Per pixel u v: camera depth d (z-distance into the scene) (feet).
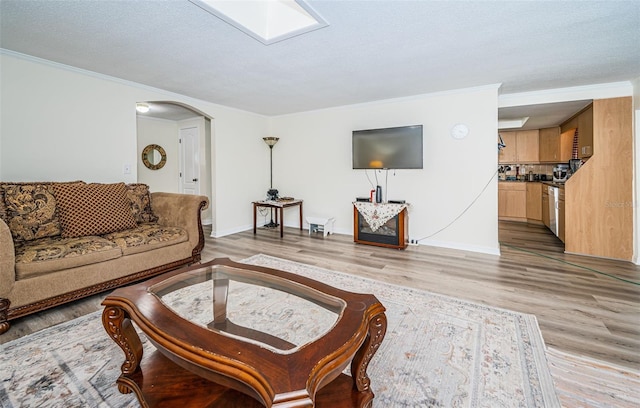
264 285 5.81
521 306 7.32
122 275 8.35
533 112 14.24
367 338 3.93
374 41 7.75
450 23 6.84
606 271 9.92
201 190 18.72
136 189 10.77
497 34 7.38
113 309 4.24
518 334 6.06
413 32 7.26
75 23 6.88
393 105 14.03
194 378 4.21
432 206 13.39
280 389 2.73
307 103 14.94
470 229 12.64
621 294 8.02
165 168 19.29
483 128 12.09
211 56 8.77
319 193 16.83
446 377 4.81
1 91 8.54
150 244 9.03
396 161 13.44
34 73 9.10
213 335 3.58
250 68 9.80
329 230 15.96
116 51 8.46
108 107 10.82
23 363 5.20
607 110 11.32
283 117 17.85
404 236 12.84
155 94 12.26
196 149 18.85
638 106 10.67
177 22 6.82
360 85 11.75
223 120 15.58
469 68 9.80
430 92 12.83
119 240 8.39
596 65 9.52
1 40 7.82
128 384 4.18
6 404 4.29
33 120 9.14
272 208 18.76
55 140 9.61
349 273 9.81
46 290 6.88
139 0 5.94
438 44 7.97
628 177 11.02
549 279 9.19
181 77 10.78
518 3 6.06
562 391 4.49
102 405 4.28
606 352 5.45
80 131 10.15
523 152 19.65
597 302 7.53
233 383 3.14
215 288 6.21
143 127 18.12
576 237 12.00
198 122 18.48
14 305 6.39
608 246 11.42
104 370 5.02
